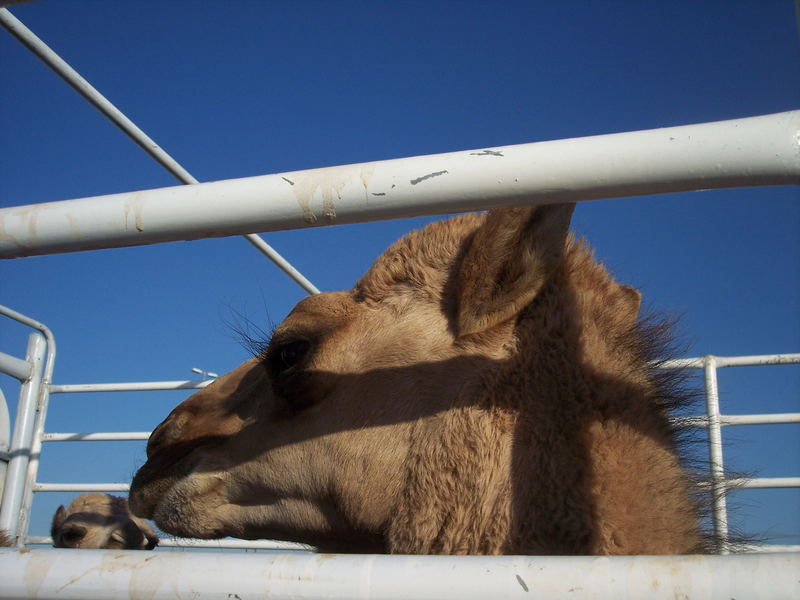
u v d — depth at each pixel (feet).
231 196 2.37
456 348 4.26
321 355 4.56
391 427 4.25
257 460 4.71
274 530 4.74
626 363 4.10
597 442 3.73
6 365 8.84
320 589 2.06
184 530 4.86
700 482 4.10
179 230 2.41
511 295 4.06
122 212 2.44
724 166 2.03
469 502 3.85
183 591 2.11
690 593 1.87
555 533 3.61
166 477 5.02
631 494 3.62
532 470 3.76
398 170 2.26
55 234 2.48
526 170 2.16
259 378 5.06
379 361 4.42
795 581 1.82
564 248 4.17
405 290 4.60
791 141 1.98
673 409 4.24
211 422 5.08
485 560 2.03
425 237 4.72
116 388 10.13
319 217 2.33
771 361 8.79
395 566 2.06
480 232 4.14
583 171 2.13
